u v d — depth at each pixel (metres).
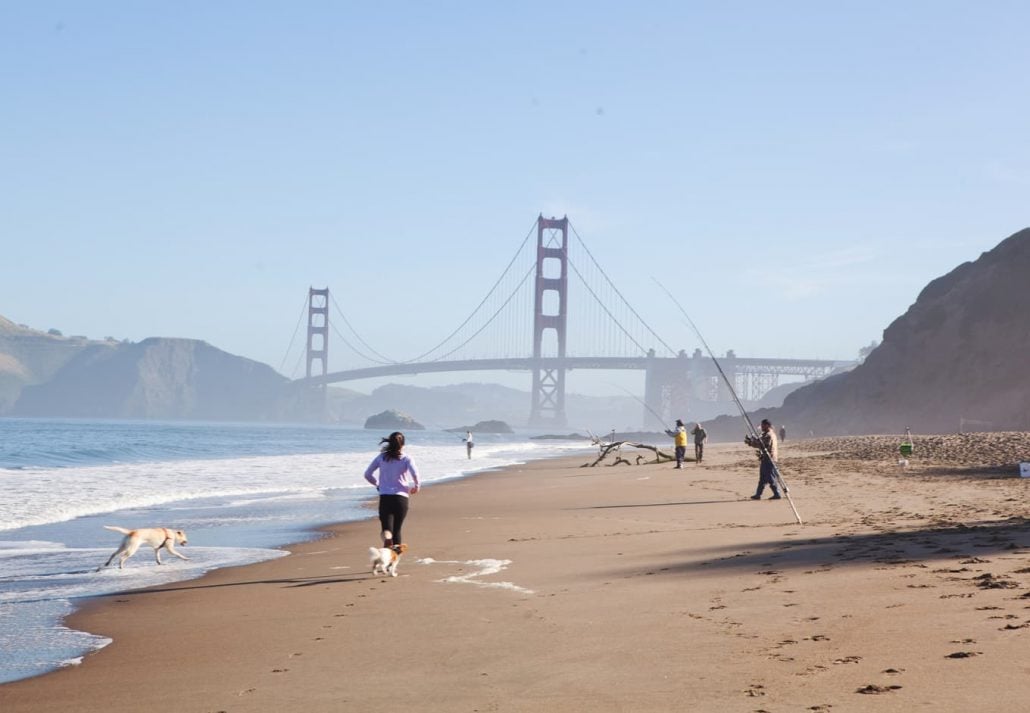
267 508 21.45
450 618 7.92
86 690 6.27
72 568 12.34
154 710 5.63
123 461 43.56
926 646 5.66
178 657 7.16
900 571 8.34
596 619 7.39
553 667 5.98
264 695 5.82
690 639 6.44
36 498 22.16
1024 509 13.82
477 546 13.19
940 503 15.76
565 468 40.88
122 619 8.85
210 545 14.73
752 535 12.59
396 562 10.74
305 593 9.90
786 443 59.47
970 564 8.40
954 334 86.31
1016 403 74.19
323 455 53.41
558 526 15.72
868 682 5.04
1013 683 4.78
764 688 5.11
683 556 10.80
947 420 80.06
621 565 10.44
